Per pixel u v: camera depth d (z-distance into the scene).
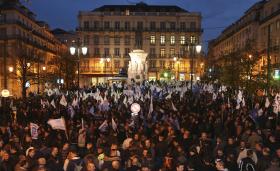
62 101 24.61
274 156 11.81
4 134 16.23
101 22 112.38
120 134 17.48
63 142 15.70
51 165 11.99
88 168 10.89
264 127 19.59
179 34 112.00
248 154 12.05
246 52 49.84
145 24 112.62
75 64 70.12
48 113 22.98
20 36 72.31
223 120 20.03
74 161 12.04
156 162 13.56
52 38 103.62
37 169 10.44
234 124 18.06
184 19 112.69
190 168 11.73
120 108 23.89
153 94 32.16
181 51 111.81
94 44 111.88
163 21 112.81
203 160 12.66
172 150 13.86
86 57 110.44
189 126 18.48
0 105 26.05
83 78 106.81
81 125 17.94
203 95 31.16
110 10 115.06
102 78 108.88
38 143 15.04
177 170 11.31
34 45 77.81
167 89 37.34
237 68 42.38
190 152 13.15
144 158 12.67
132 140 14.42
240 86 37.38
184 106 24.69
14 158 12.16
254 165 11.65
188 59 107.81
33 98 32.22
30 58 58.81
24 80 49.03
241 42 84.56
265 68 43.62
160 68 111.56
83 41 103.94
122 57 111.38
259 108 22.23
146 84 44.72
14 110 23.14
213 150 14.33
